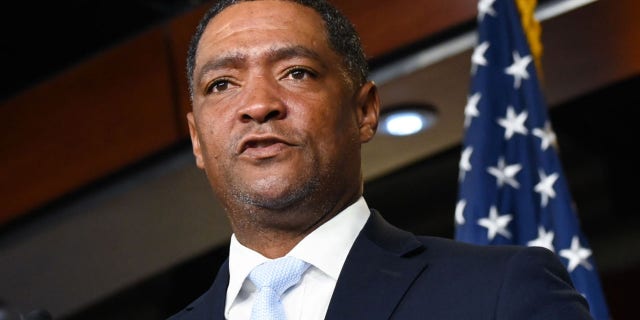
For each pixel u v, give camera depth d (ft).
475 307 7.37
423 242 8.23
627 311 21.81
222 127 8.34
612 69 19.60
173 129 23.07
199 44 8.90
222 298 8.36
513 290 7.38
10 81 26.12
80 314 27.91
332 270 8.07
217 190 8.51
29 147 24.76
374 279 7.78
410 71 19.62
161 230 24.06
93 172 23.86
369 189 24.91
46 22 25.20
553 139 13.20
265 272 8.08
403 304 7.54
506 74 13.69
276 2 8.84
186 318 8.43
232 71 8.55
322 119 8.32
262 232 8.40
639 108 22.36
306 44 8.59
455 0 19.76
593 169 22.91
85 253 24.91
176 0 24.80
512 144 13.21
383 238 8.26
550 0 18.15
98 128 23.99
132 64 23.84
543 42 18.71
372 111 9.22
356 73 9.02
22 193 24.64
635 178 22.54
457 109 20.43
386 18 20.34
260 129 8.15
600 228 22.59
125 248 24.71
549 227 12.62
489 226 12.62
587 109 22.68
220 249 26.18
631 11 17.95
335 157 8.34
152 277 26.68
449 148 22.61
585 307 7.64
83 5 24.80
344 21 9.18
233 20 8.75
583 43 18.79
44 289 26.03
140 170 23.34
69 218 23.71
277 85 8.41
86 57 24.85
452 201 24.45
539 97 13.46
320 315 7.86
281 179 8.11
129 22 25.39
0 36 25.35
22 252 24.64
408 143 21.40
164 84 23.38
